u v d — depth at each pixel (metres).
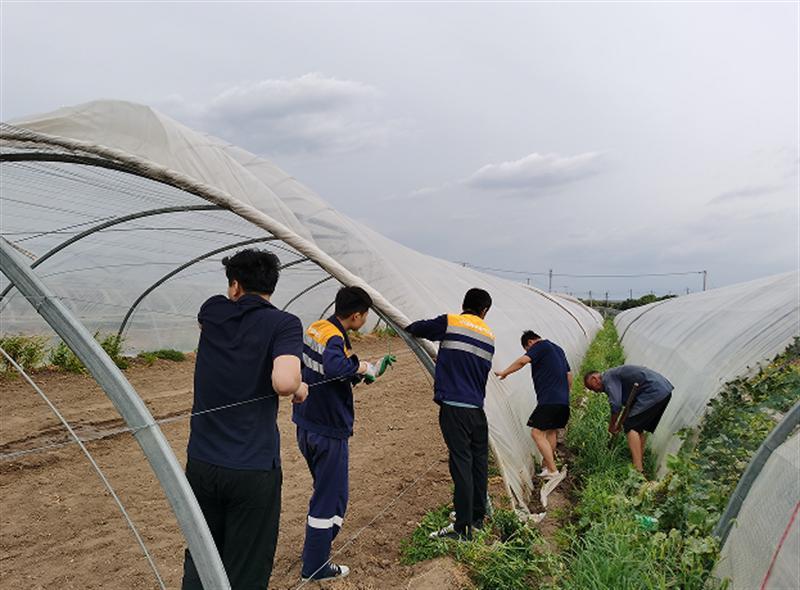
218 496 3.35
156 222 7.64
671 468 5.52
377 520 5.78
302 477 6.97
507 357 8.34
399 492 6.54
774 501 3.65
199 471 3.33
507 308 11.07
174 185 4.59
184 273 11.81
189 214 7.02
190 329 15.30
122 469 6.93
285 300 14.70
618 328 28.84
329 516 4.46
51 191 6.05
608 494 6.07
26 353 11.38
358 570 4.80
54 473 6.72
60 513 5.72
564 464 7.77
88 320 12.59
